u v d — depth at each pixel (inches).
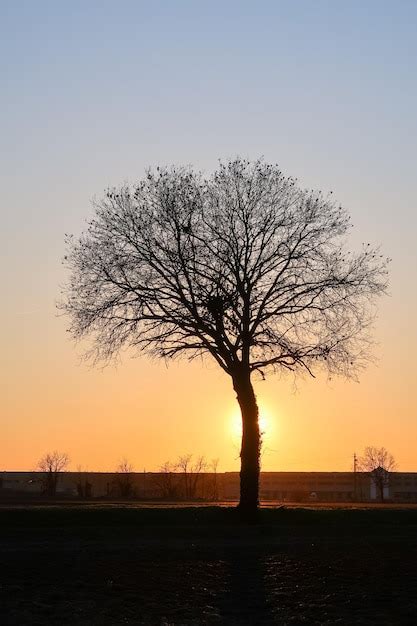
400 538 1840.6
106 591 1176.8
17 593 1135.6
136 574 1326.3
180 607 1089.4
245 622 1000.9
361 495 5802.2
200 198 1975.9
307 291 1978.3
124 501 3567.9
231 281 1946.4
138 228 1955.0
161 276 1946.4
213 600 1146.7
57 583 1221.7
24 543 1672.0
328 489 5866.1
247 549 1653.5
